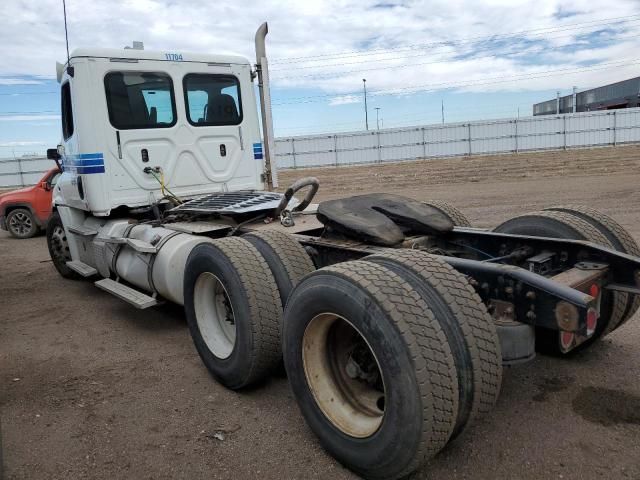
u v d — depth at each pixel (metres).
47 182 12.49
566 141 36.06
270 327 3.51
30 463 3.08
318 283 2.79
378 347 2.46
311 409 2.96
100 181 5.70
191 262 3.98
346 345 3.03
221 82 6.36
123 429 3.41
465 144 37.56
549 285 2.62
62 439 3.33
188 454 3.09
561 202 12.62
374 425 2.67
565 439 3.00
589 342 3.94
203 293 4.03
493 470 2.77
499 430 3.12
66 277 7.85
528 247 3.73
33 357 4.74
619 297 3.62
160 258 4.82
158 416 3.55
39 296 6.93
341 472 2.83
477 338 2.54
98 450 3.19
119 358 4.62
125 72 5.73
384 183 23.39
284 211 4.77
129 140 5.80
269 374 3.80
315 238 4.17
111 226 5.88
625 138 35.06
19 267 9.07
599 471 2.71
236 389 3.84
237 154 6.55
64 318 5.88
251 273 3.52
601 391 3.50
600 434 3.03
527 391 3.55
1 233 13.83
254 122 6.70
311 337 2.93
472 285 2.91
